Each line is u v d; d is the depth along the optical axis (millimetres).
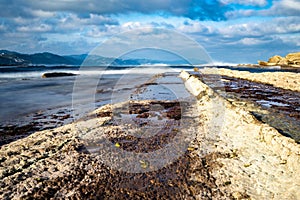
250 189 6375
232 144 9422
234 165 7695
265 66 93812
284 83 28297
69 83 31328
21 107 16984
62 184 6598
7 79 36406
